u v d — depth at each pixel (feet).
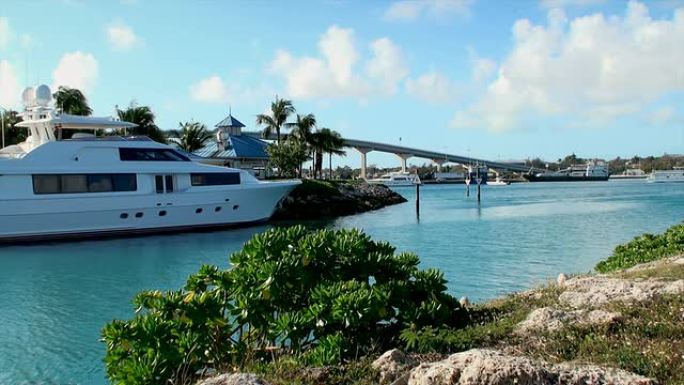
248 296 29.37
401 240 116.57
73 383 39.65
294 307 30.96
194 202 132.98
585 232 128.36
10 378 40.57
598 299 32.68
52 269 86.63
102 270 85.46
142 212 126.11
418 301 32.53
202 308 28.32
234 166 260.01
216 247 110.01
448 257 91.86
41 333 51.52
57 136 139.03
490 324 29.94
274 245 32.60
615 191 388.16
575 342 24.71
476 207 223.92
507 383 17.69
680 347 22.49
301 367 24.44
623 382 17.98
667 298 29.84
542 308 29.68
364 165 485.56
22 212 114.21
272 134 294.66
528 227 141.08
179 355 26.04
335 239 33.40
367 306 27.61
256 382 19.25
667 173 614.34
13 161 113.91
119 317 57.21
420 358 24.75
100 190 122.21
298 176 260.42
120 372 24.95
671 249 56.80
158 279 77.82
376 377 22.58
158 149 130.72
